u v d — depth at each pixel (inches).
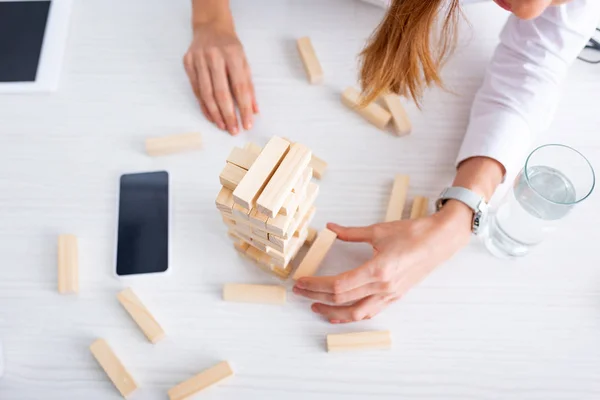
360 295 26.4
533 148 31.6
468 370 26.4
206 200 30.3
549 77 30.8
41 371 26.5
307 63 33.4
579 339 27.0
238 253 29.0
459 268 28.6
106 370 26.1
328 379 26.3
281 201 20.4
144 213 29.7
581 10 29.8
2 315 27.7
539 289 28.1
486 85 31.8
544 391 26.0
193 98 33.2
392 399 25.9
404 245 26.6
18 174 31.1
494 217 30.0
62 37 34.8
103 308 27.9
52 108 32.9
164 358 26.7
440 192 30.6
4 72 33.6
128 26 35.4
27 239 29.5
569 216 29.8
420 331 27.3
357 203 30.3
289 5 36.0
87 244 29.4
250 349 26.9
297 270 28.1
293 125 32.3
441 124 32.3
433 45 32.7
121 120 32.5
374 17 35.7
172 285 28.3
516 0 21.6
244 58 33.4
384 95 31.6
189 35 35.1
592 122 32.2
